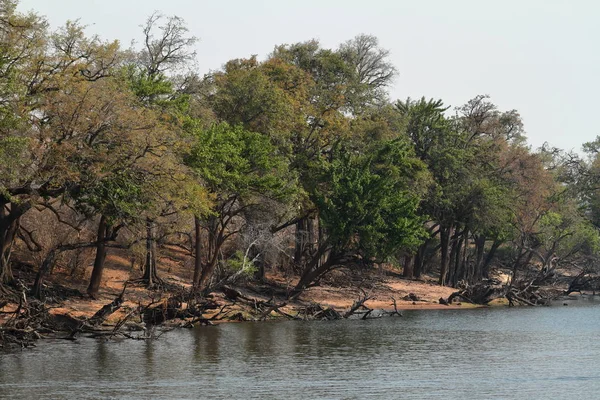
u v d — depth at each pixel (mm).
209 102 78500
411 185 88250
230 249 85188
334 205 77375
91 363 41344
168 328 56500
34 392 34344
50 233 66000
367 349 49781
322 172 80875
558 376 40781
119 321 52594
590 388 37750
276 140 80562
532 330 63312
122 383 36656
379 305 83875
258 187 68688
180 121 60250
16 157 44000
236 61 89938
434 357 46875
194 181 57812
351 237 78688
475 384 38469
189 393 35094
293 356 46062
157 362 42375
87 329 50875
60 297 59562
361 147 88500
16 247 69375
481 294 93125
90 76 51688
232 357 44969
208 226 73000
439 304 89125
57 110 47844
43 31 47688
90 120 48594
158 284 69000
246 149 69312
